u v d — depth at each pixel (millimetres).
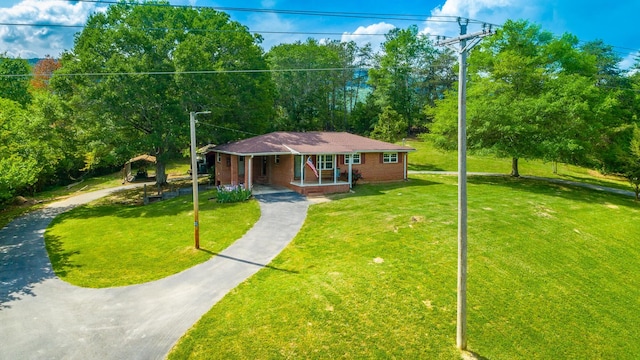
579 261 15086
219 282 12336
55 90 28438
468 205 21031
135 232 18250
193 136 15062
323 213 19656
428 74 64062
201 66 28812
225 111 33500
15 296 11664
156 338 9336
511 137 28375
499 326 10492
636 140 25438
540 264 14312
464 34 8586
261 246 15398
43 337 9383
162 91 28281
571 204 22828
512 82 30297
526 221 18531
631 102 39875
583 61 31938
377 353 9000
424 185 27750
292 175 26219
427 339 9641
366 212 19453
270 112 39656
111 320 10172
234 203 22312
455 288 11930
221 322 9977
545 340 10266
